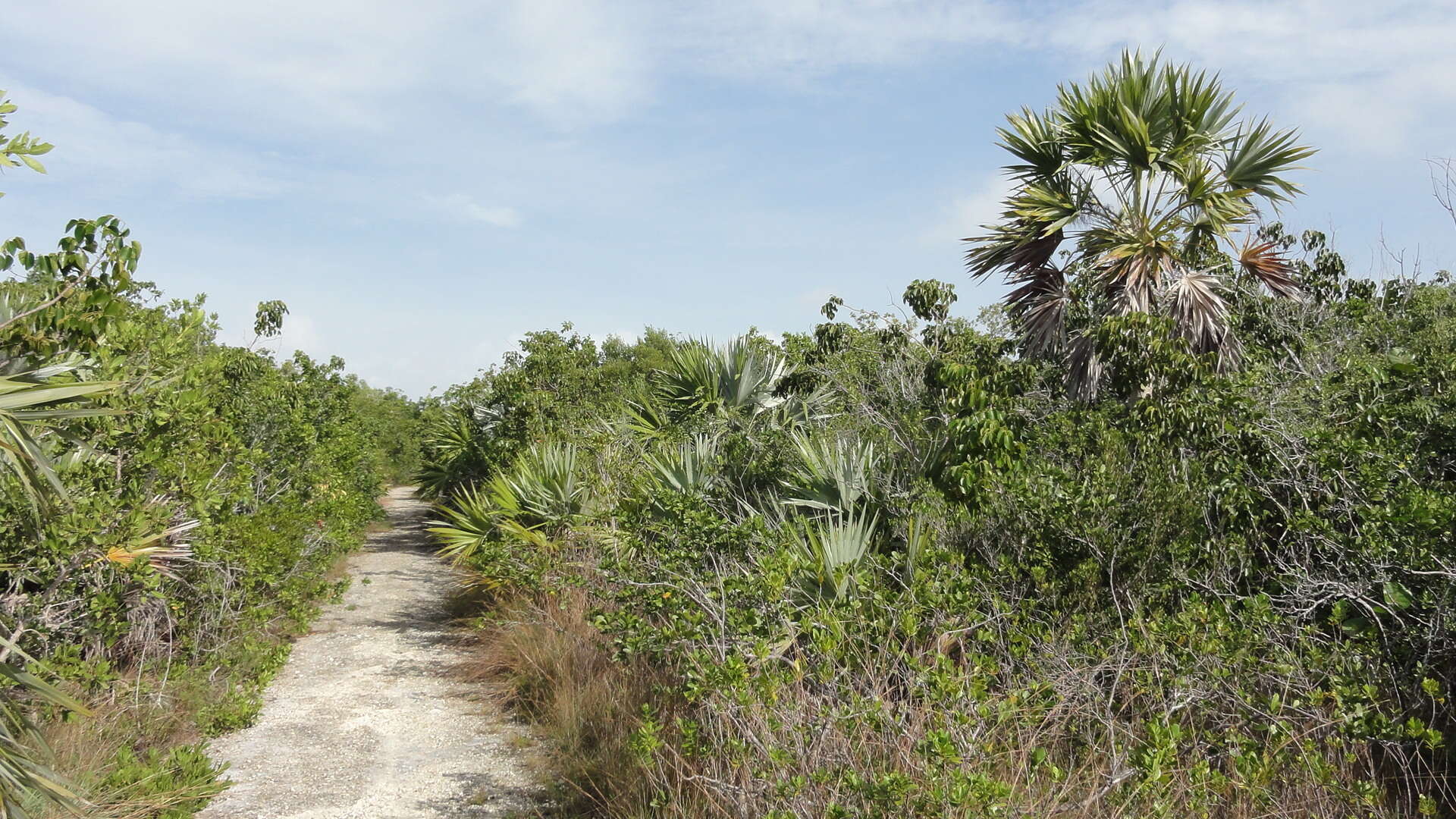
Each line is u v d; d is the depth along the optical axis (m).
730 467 8.23
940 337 10.53
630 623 5.37
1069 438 6.66
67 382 3.81
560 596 8.05
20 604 5.14
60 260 3.88
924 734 3.46
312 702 6.97
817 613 4.77
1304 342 8.92
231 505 7.25
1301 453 5.48
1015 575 5.00
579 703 6.02
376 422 29.89
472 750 5.86
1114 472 5.62
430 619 10.20
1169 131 8.70
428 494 19.39
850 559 5.52
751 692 3.71
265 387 11.15
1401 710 4.01
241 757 5.75
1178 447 5.75
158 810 4.43
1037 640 4.47
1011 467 5.96
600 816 4.62
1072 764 3.76
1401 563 4.43
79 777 4.45
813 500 6.99
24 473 3.58
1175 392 6.34
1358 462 5.14
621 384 17.14
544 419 15.12
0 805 3.29
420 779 5.36
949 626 4.45
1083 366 8.30
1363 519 4.78
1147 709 4.05
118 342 5.64
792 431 8.62
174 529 6.27
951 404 7.04
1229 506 5.16
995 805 2.99
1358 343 8.79
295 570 9.52
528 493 10.65
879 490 6.87
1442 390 5.75
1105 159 8.58
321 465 11.98
